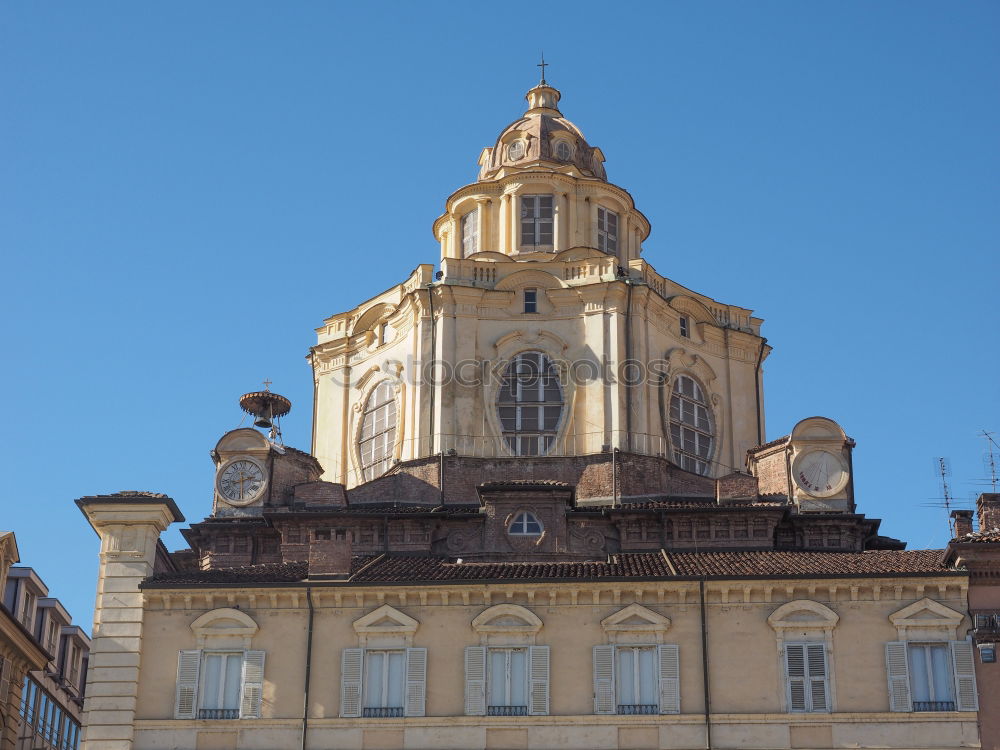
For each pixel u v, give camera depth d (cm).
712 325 7100
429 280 6856
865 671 5119
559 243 7206
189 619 5334
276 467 6488
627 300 6731
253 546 6284
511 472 6475
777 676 5131
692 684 5134
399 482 6488
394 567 5569
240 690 5222
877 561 5441
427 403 6625
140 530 5578
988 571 5188
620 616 5203
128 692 5247
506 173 7369
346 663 5219
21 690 5997
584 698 5134
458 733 5112
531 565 5569
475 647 5209
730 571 5306
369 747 5122
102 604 5409
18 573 6656
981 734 5019
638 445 6531
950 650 5122
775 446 6353
